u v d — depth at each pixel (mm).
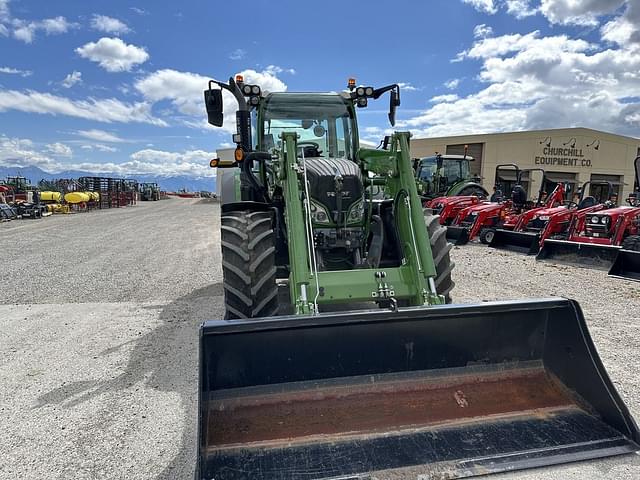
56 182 33719
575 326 2518
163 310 5129
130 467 2295
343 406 2359
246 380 2312
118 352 3844
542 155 29734
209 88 4363
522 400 2504
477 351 2611
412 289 3078
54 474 2240
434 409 2404
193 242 11383
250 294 3279
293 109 4809
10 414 2824
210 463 2021
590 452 2195
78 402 2971
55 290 6141
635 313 4738
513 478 2135
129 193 34812
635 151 31875
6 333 4352
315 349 2381
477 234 10789
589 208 9266
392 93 4680
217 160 5734
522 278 6555
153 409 2875
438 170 15477
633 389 3004
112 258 8883
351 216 3650
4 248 10148
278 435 2189
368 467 2070
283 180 3398
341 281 3021
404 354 2510
